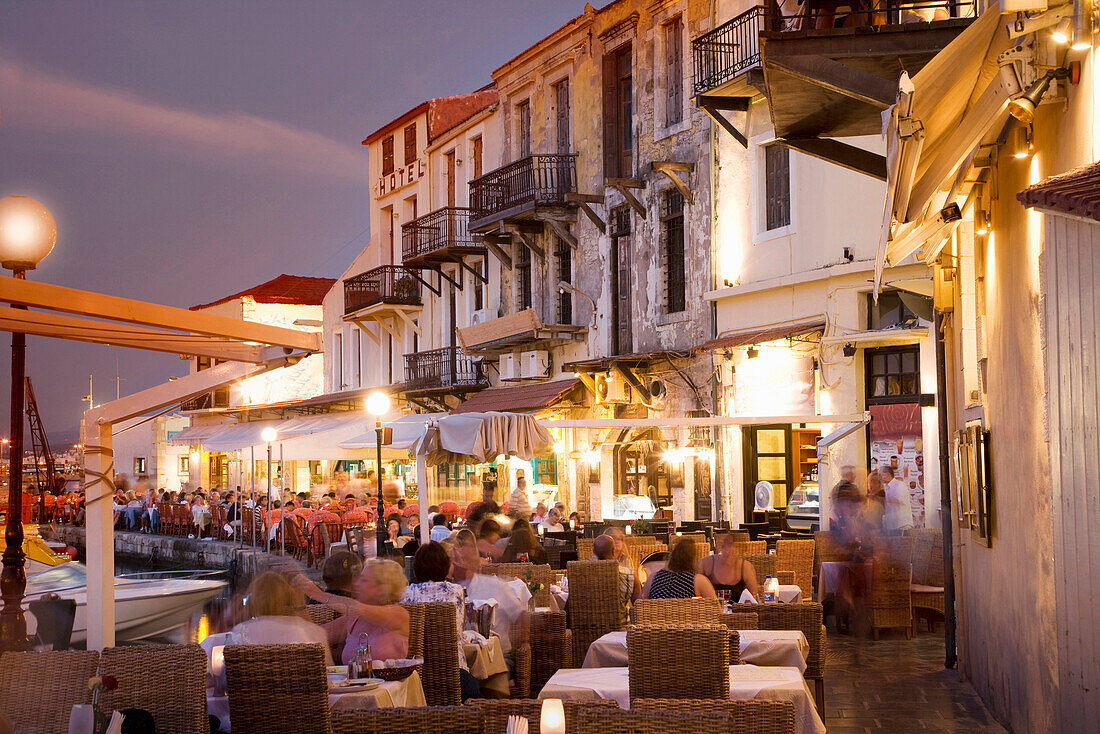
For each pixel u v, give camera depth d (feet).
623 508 76.18
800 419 54.75
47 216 28.35
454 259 115.44
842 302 65.00
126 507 138.62
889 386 63.67
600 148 91.56
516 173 99.50
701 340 78.48
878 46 29.94
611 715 13.99
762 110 71.87
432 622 27.61
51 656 21.03
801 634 27.91
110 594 26.48
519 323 94.17
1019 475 26.99
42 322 19.98
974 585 35.78
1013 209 27.02
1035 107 21.26
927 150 25.29
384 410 62.34
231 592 89.40
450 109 123.54
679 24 82.33
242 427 119.03
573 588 36.81
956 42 21.35
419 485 57.06
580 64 94.22
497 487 102.83
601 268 91.25
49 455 164.25
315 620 27.68
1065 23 19.86
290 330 22.45
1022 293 25.93
